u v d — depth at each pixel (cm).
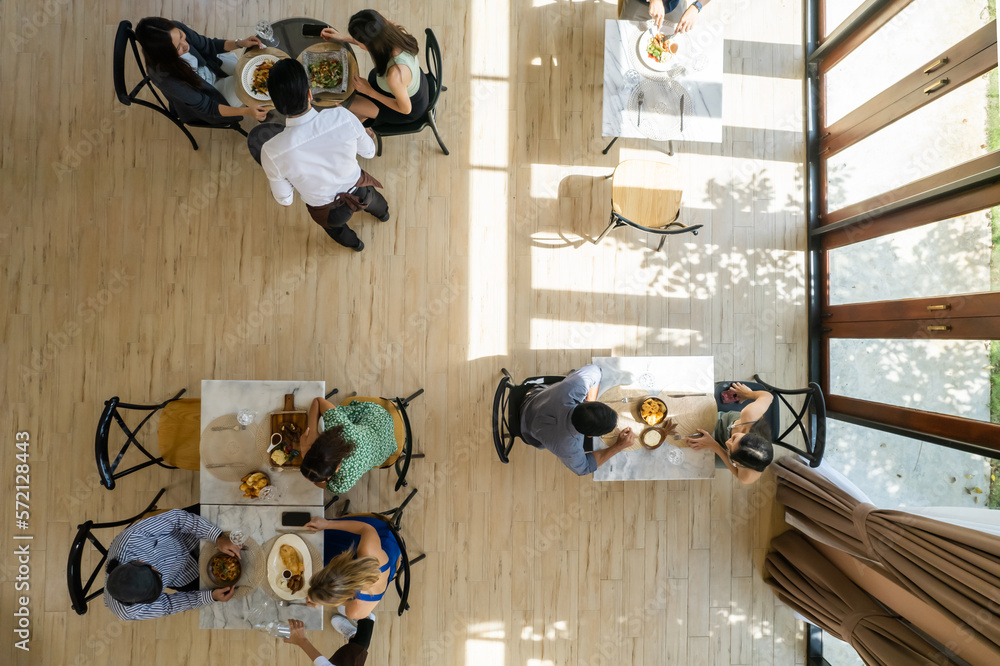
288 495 269
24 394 345
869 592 304
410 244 354
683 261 360
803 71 364
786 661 355
